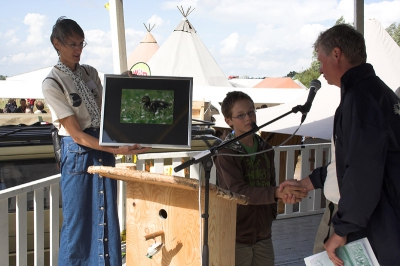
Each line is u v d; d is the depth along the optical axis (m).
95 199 3.05
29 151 4.06
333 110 7.05
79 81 3.09
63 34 2.95
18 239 3.32
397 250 2.07
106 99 2.71
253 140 2.95
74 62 3.05
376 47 7.81
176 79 2.69
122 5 5.07
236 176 2.75
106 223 3.07
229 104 2.88
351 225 2.08
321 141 8.56
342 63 2.21
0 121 7.76
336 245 2.23
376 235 2.11
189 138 2.64
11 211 3.75
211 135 4.92
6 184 4.00
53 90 2.96
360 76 2.14
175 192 2.36
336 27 2.26
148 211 2.48
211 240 2.31
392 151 2.07
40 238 3.56
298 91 16.75
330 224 2.55
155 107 2.68
